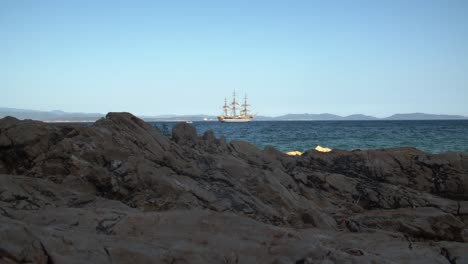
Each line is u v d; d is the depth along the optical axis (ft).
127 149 45.14
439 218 39.52
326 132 249.14
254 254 21.34
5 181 31.81
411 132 241.14
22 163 41.29
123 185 38.88
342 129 301.63
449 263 25.50
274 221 37.52
